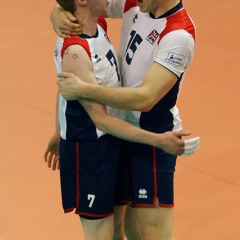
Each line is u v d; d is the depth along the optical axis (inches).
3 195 536.7
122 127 328.8
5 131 639.1
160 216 364.8
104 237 360.5
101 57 331.6
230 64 838.5
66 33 328.2
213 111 705.0
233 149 628.7
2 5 1011.3
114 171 353.1
